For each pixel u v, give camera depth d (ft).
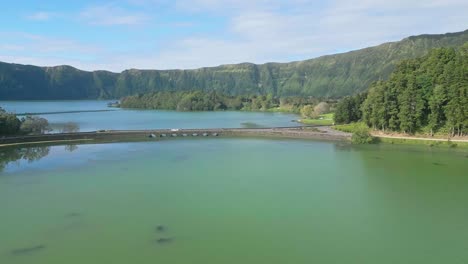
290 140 355.36
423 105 322.75
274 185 187.52
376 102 351.87
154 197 167.22
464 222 135.54
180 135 388.37
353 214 144.66
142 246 116.37
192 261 106.52
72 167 231.30
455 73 305.94
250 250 113.80
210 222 136.26
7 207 153.28
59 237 123.24
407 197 166.20
